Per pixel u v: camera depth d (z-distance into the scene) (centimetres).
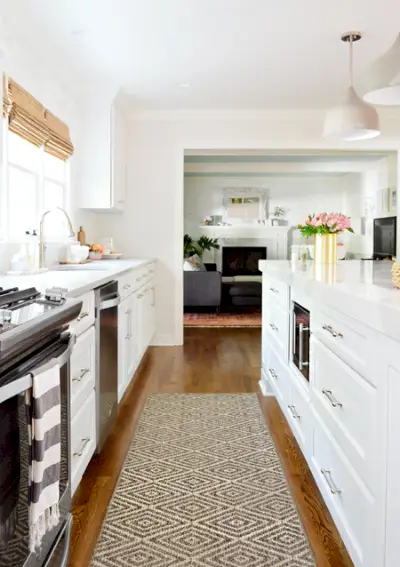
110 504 211
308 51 363
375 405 143
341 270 272
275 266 321
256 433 295
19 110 300
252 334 618
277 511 206
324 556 175
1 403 108
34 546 126
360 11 300
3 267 292
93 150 458
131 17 304
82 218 483
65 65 388
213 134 541
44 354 135
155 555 176
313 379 222
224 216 1095
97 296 245
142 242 549
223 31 328
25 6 287
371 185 902
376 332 142
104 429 265
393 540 129
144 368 451
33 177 354
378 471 140
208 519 200
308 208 1096
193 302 763
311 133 541
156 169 544
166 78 423
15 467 116
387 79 233
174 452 267
